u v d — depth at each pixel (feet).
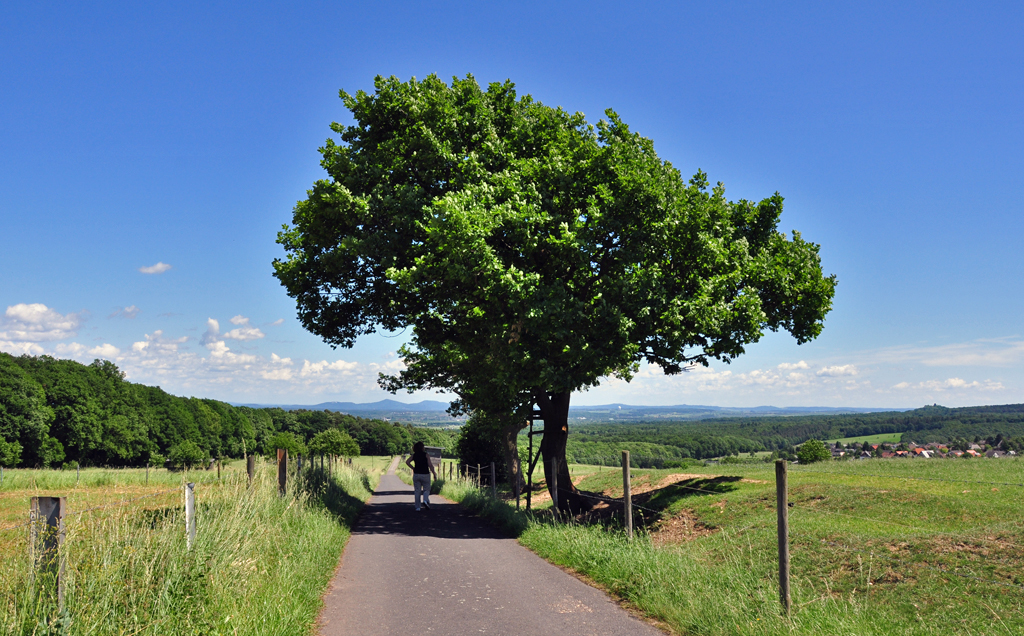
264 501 34.32
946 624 21.86
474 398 85.15
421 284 59.11
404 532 46.75
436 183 61.31
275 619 19.65
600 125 59.62
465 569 32.01
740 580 23.84
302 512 38.96
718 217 61.62
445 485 94.17
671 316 53.83
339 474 85.97
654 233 55.11
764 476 58.75
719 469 73.61
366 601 25.38
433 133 59.06
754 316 56.18
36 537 15.79
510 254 55.01
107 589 17.07
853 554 29.86
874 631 19.75
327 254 58.70
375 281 63.57
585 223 55.67
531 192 54.54
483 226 50.11
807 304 62.90
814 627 19.38
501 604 24.86
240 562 22.94
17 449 247.09
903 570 27.43
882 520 39.60
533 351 53.72
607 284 54.60
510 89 64.69
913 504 41.55
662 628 21.63
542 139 62.44
